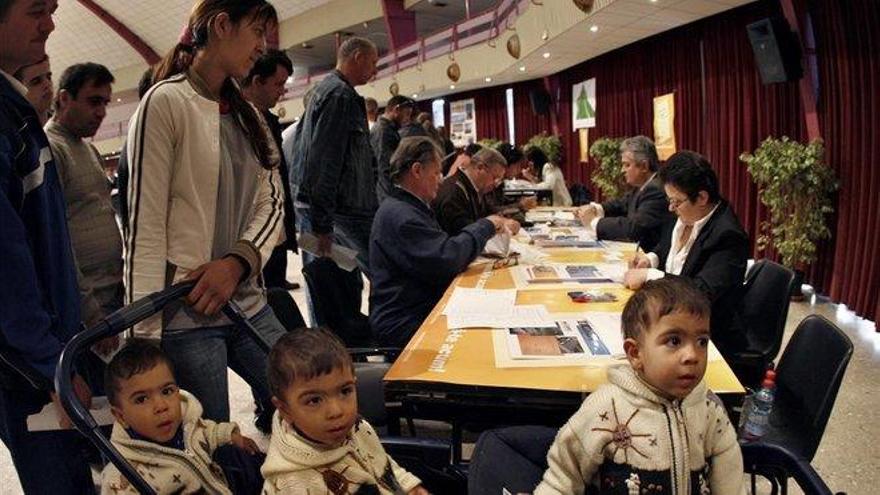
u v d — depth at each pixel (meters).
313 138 2.86
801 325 1.80
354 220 3.12
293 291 5.47
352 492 1.13
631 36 7.55
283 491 1.10
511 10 9.34
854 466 2.35
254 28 1.46
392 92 14.54
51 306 1.29
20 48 1.20
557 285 2.29
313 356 1.07
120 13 20.17
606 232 3.49
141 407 1.22
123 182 1.54
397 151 2.45
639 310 1.16
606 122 9.41
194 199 1.45
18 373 1.17
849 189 4.36
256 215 1.64
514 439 1.24
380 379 2.01
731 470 1.20
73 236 2.00
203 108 1.45
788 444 1.61
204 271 1.40
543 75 11.20
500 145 6.11
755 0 5.65
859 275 4.21
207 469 1.29
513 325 1.80
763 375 2.14
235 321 1.48
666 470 1.13
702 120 7.03
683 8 5.95
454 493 1.44
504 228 2.77
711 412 1.20
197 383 1.51
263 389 1.70
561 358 1.52
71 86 2.01
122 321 1.21
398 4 15.55
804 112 5.06
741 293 2.20
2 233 1.09
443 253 2.35
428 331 1.77
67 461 1.36
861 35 4.18
